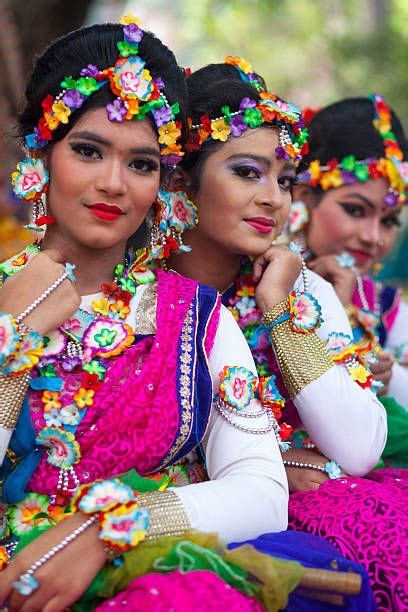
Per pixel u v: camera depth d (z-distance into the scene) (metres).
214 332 2.44
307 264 3.52
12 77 4.79
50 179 2.34
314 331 2.74
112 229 2.29
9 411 2.14
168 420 2.25
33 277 2.23
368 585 2.12
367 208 3.56
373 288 3.70
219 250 2.84
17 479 2.19
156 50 2.40
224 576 2.00
